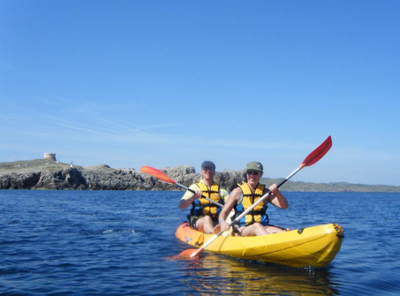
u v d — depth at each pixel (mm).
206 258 5602
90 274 4684
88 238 7613
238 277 4555
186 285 4211
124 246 6664
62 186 71375
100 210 16797
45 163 88625
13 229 8867
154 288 4102
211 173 7008
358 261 5684
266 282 4359
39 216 12672
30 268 4949
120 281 4371
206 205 7012
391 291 4160
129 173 84750
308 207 23875
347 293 4031
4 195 36438
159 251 6195
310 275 4727
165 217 13133
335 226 4719
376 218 14570
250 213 5898
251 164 5844
